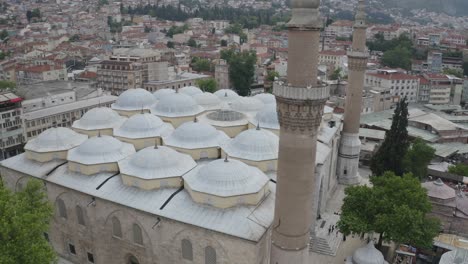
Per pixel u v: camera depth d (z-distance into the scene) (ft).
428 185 207.82
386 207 167.12
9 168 188.03
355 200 175.83
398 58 640.17
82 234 171.22
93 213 163.63
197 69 598.34
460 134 350.02
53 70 515.50
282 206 116.16
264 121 207.51
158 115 227.20
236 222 136.56
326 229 195.72
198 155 183.42
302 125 107.96
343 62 602.85
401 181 175.42
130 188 158.71
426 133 352.49
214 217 139.64
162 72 492.95
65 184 168.25
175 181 157.69
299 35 104.27
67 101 375.25
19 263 124.47
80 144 185.16
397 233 161.99
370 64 577.84
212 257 139.74
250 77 526.16
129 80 465.88
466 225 194.80
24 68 515.91
